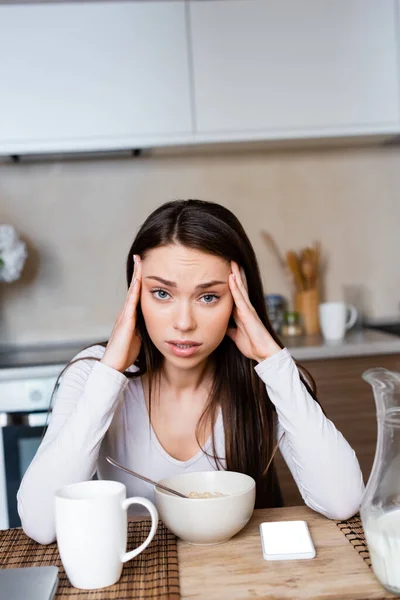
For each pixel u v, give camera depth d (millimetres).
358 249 2928
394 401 778
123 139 2500
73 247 2816
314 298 2783
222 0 2512
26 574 768
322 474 1003
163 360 1241
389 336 2590
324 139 2645
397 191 2936
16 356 2557
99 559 773
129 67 2492
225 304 1089
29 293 2799
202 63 2514
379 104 2584
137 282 1085
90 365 1236
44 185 2797
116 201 2826
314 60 2555
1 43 2451
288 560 836
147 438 1234
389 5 2578
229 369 1237
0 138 2463
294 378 1062
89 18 2473
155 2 2488
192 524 866
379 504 768
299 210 2904
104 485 847
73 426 1003
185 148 2648
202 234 1051
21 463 2277
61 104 2475
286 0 2535
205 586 773
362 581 772
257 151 2873
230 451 1216
